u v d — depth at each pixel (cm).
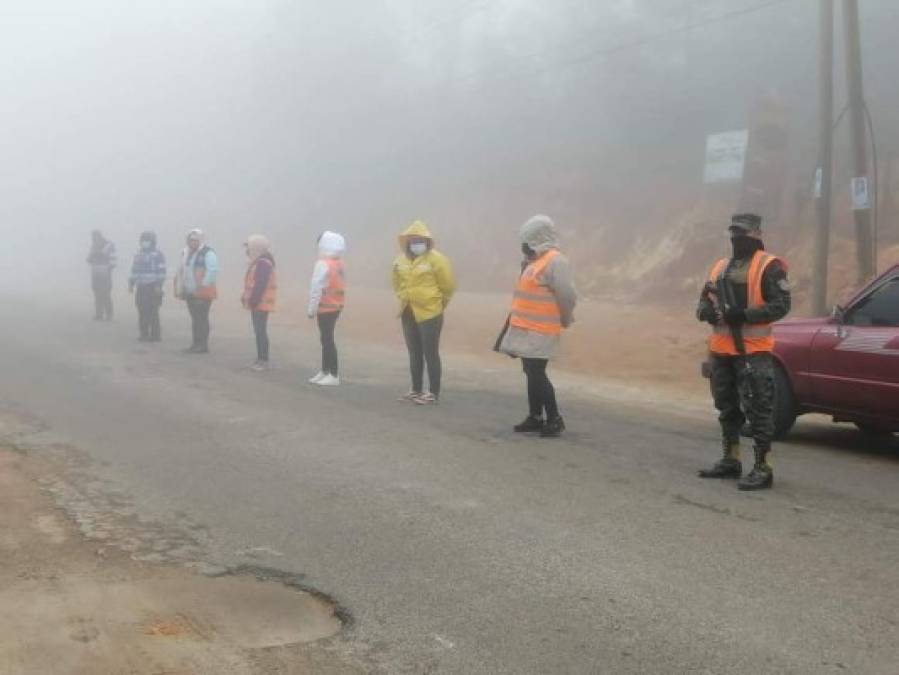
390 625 420
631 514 585
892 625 421
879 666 381
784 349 824
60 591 452
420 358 988
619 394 1126
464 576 478
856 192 1388
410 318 984
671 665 381
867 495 645
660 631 413
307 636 409
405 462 714
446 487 643
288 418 885
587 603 444
